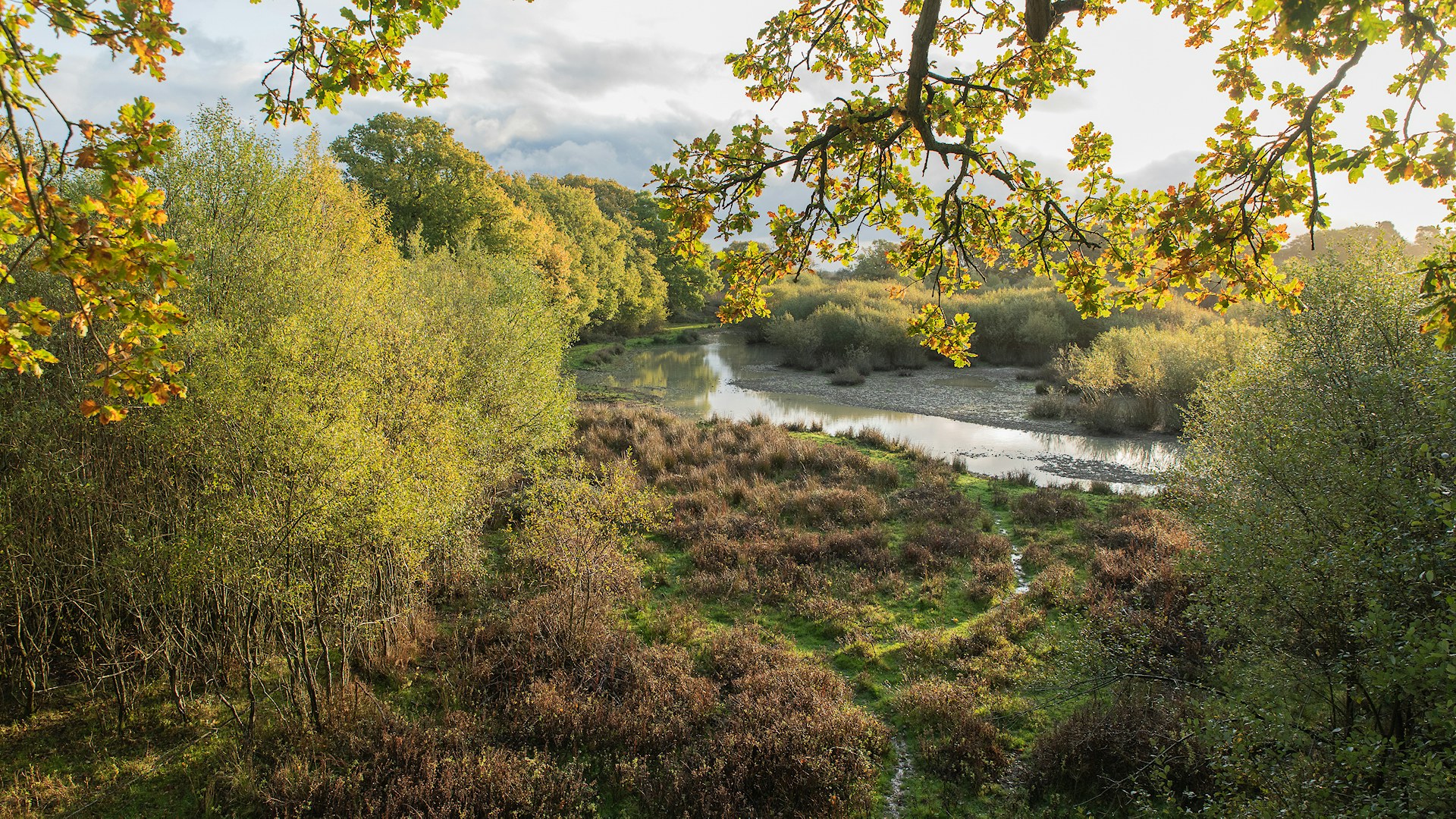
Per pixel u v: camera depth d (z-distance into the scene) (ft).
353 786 17.01
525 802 16.84
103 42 7.86
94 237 7.80
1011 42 14.58
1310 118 9.64
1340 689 12.93
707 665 24.17
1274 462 14.49
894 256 16.75
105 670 20.17
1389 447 12.73
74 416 18.63
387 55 11.39
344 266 27.04
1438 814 9.35
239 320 21.27
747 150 13.14
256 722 19.71
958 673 23.68
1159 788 16.17
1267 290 11.12
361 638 22.99
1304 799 11.40
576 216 163.02
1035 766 18.39
